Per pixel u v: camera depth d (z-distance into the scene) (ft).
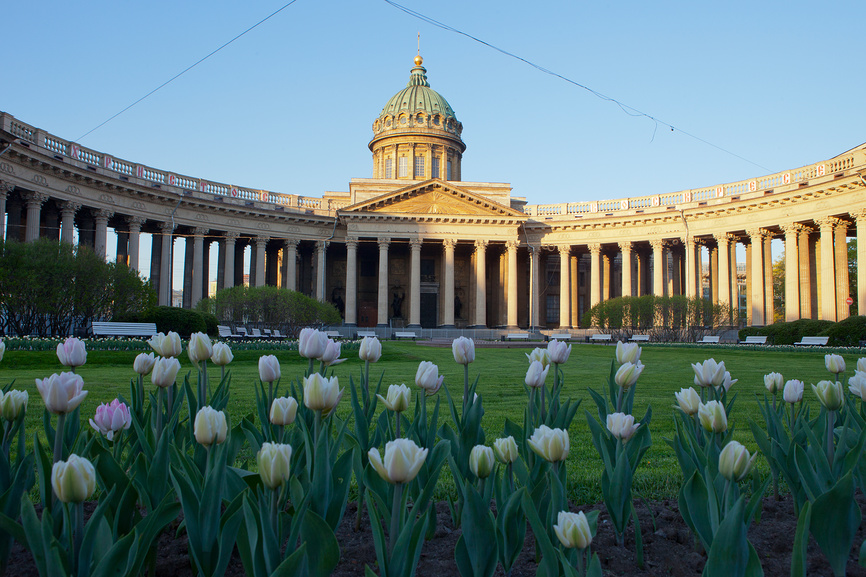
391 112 279.90
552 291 262.06
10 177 139.13
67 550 11.56
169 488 15.37
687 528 17.34
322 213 230.89
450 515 18.89
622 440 15.48
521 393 54.65
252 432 18.21
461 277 258.78
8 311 106.93
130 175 178.09
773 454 18.40
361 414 17.95
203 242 216.33
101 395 47.78
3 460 14.37
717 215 201.16
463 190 222.07
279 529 13.46
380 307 219.82
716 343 171.22
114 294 120.16
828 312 169.37
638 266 250.16
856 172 161.17
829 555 13.69
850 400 20.72
